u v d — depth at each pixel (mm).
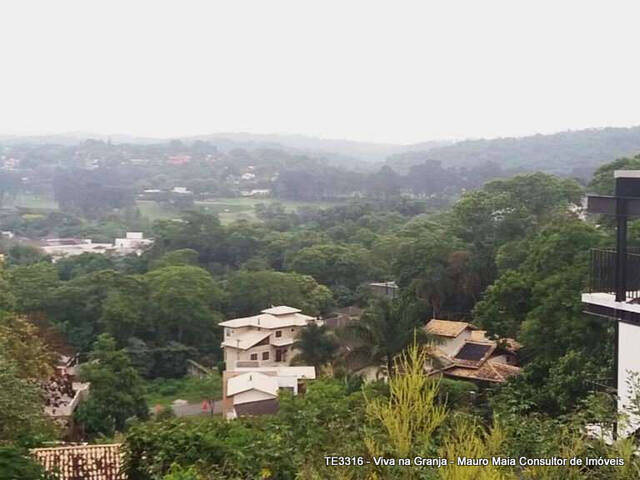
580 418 8656
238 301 51094
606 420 8836
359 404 11836
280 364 42719
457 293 45688
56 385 24922
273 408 30547
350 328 27406
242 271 55031
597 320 21156
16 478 10039
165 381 43094
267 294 50625
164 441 12031
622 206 10414
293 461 9516
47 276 49281
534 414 10609
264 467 9969
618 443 8148
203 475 10320
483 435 8852
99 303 46531
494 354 33062
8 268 52969
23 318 25109
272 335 43031
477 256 46719
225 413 32406
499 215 49062
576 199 53062
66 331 45406
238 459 10578
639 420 8844
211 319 46906
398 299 29062
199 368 44656
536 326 22641
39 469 10453
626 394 10094
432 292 44906
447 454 7379
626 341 10352
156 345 45312
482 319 26609
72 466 14609
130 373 32062
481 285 45625
